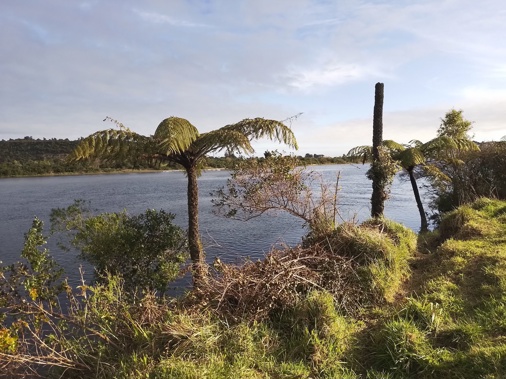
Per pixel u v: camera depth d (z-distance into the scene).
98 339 4.33
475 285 5.09
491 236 7.02
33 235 5.03
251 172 7.18
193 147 6.93
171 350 3.53
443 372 3.40
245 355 3.61
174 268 6.98
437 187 14.70
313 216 6.84
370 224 7.25
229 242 15.11
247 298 4.42
